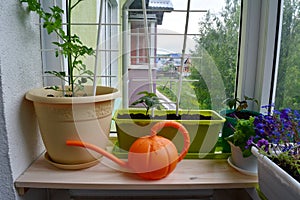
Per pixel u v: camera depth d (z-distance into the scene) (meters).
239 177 0.62
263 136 0.57
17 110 0.59
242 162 0.64
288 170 0.48
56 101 0.55
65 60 0.81
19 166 0.60
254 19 0.79
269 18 0.74
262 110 0.79
